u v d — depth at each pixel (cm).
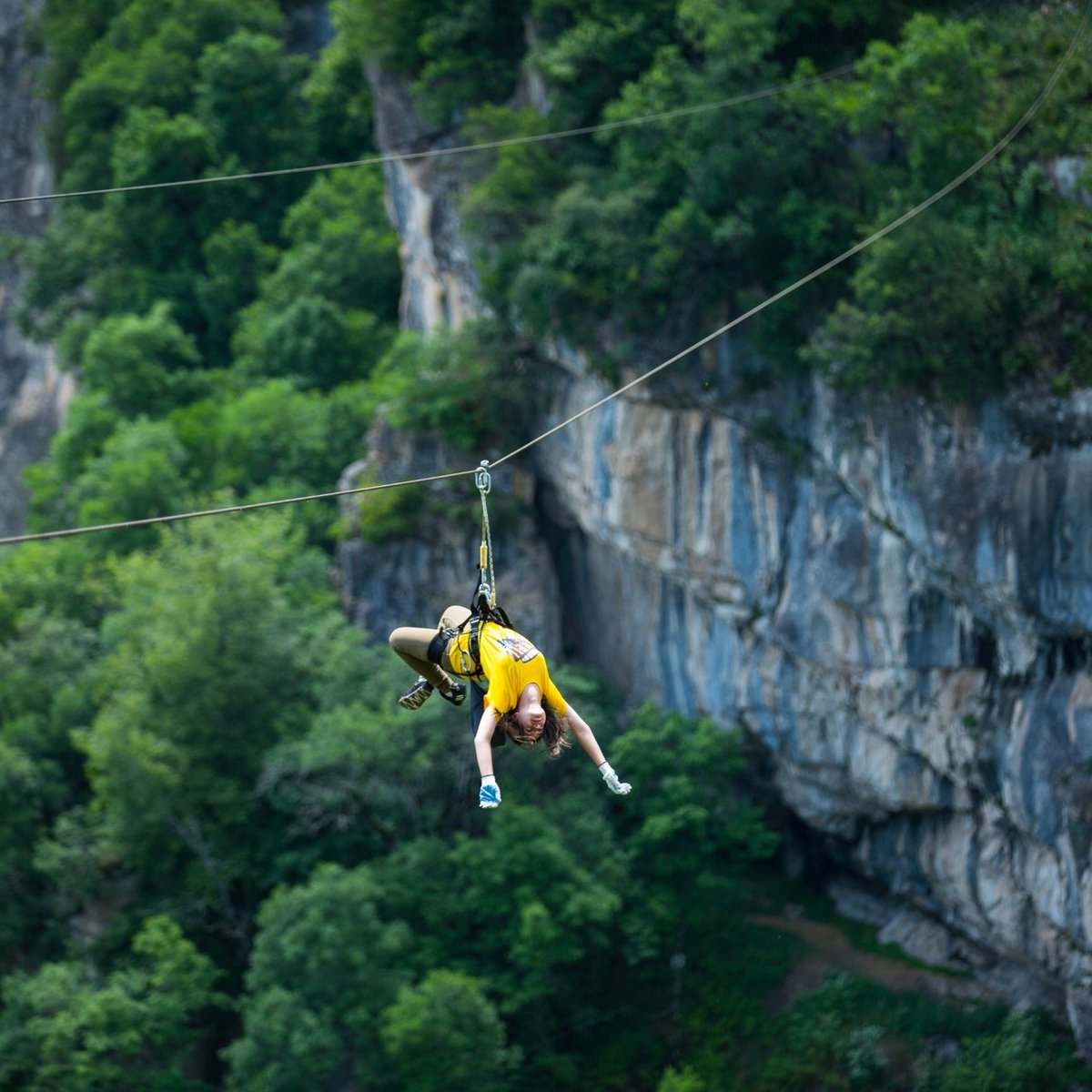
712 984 4816
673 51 4475
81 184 8594
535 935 4394
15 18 10025
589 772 5031
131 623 5306
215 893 4975
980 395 4034
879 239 3981
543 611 5484
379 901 4631
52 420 9144
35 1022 4306
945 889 4738
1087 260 3853
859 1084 4438
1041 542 3947
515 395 5328
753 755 5316
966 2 4553
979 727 4325
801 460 4562
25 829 5128
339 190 8044
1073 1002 4225
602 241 4500
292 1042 4091
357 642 5091
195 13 8694
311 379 7169
